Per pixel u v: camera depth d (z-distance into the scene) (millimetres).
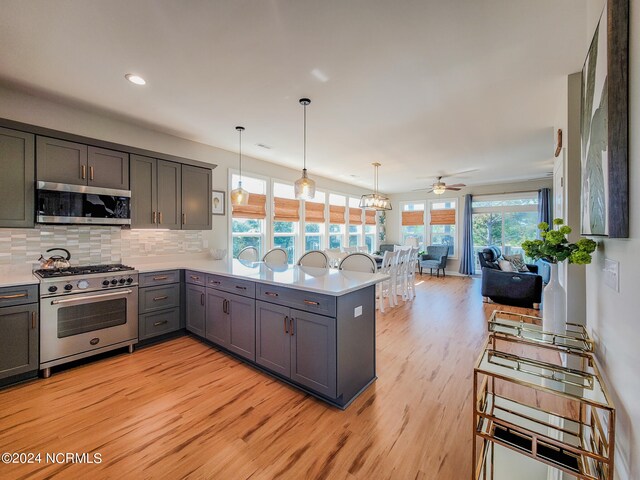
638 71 926
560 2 1651
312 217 6594
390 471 1533
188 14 1737
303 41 1995
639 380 938
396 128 3670
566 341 1948
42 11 1693
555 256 1927
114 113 3172
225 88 2639
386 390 2318
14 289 2271
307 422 1915
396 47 2062
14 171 2449
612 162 1069
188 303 3340
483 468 1465
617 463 1143
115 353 2951
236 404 2104
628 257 1036
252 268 3148
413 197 9328
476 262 8320
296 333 2240
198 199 3824
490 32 1907
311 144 4348
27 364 2344
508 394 2297
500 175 6703
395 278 4965
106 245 3279
